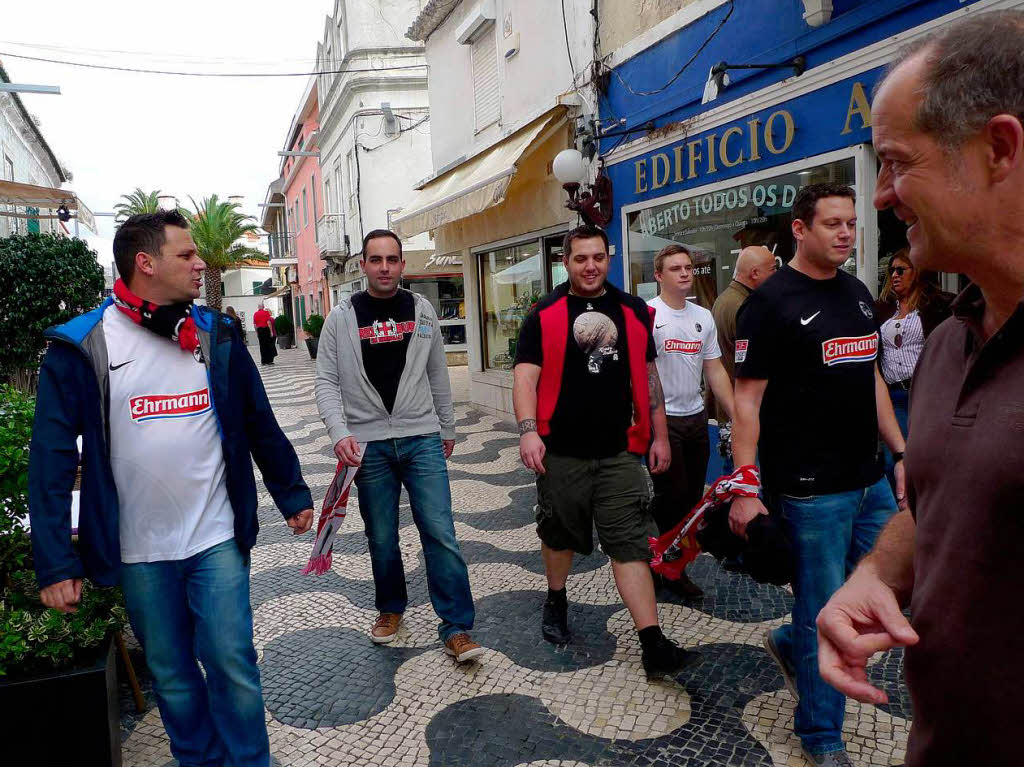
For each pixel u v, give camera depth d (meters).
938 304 3.92
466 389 13.02
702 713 2.78
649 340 3.24
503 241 9.56
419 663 3.28
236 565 2.30
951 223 0.91
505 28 8.63
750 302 2.45
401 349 3.29
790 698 2.84
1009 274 0.90
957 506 0.93
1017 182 0.87
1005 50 0.84
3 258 8.19
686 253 3.86
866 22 4.12
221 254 35.22
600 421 3.05
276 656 3.41
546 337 3.07
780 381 2.38
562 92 7.55
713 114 5.46
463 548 4.82
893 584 1.15
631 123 6.50
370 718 2.86
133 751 2.70
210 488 2.28
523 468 7.04
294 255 37.03
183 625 2.28
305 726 2.82
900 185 0.94
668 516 3.94
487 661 3.27
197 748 2.32
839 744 2.39
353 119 18.78
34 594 2.96
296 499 2.49
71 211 10.80
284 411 12.04
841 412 2.32
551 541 3.24
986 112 0.85
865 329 2.36
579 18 7.10
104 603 2.57
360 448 3.17
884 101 0.95
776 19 4.80
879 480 2.46
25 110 16.11
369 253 3.25
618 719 2.77
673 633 3.44
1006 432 0.87
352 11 17.89
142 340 2.19
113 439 2.15
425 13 10.67
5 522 2.68
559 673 3.13
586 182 7.12
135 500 2.18
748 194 5.24
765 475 2.46
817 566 2.36
